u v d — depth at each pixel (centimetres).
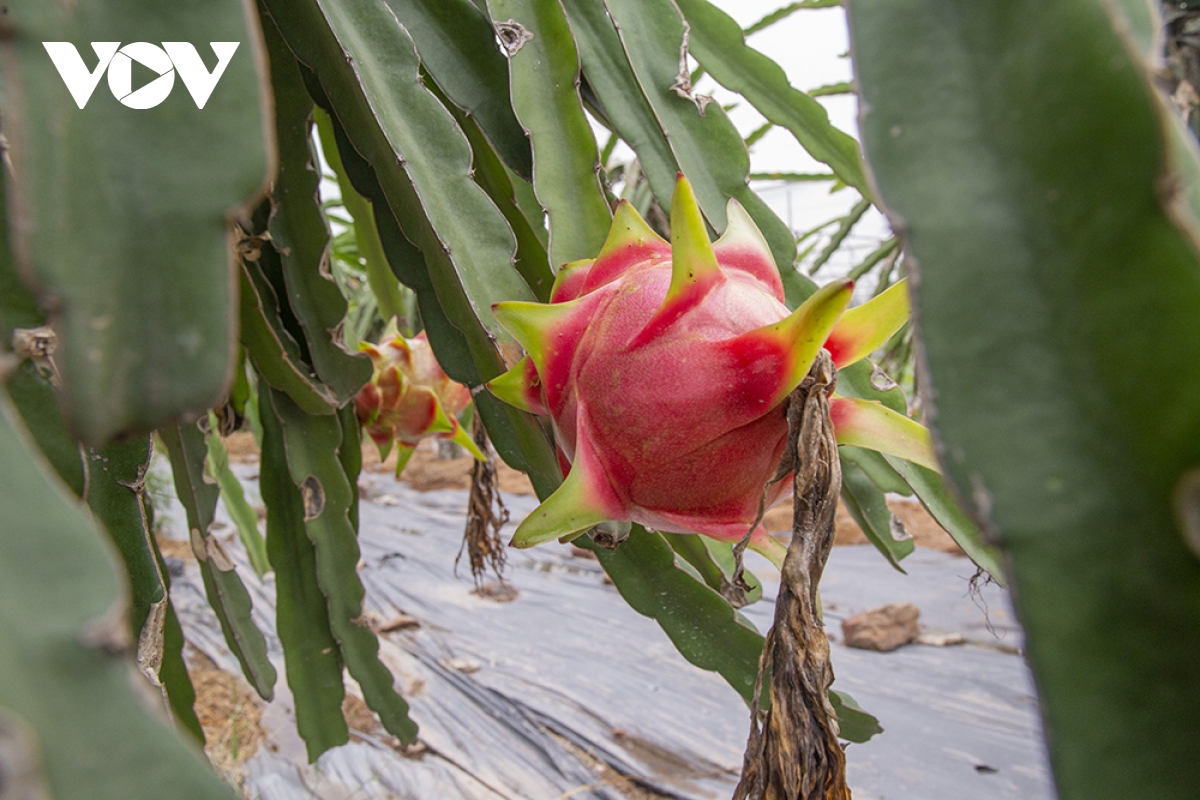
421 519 228
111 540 37
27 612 13
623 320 31
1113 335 16
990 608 138
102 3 19
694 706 112
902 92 18
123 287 19
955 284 17
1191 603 15
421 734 107
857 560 170
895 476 57
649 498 31
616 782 95
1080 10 16
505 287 43
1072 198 16
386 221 52
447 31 51
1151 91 15
